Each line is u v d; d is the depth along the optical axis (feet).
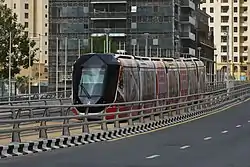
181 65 194.29
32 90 404.36
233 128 125.59
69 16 433.48
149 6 428.56
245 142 95.40
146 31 428.56
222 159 72.02
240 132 115.44
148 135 109.81
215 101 192.44
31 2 640.99
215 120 150.41
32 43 291.99
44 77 594.24
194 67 209.05
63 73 430.61
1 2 311.47
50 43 435.12
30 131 95.30
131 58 153.69
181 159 71.77
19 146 76.69
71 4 433.48
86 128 98.43
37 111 114.83
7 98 197.16
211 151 81.61
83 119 99.76
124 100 143.02
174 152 80.07
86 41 430.20
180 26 459.32
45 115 91.71
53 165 64.69
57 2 435.53
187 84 198.70
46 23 645.51
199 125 134.82
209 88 258.16
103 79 139.13
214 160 70.90
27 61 285.43
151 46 428.56
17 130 76.89
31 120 79.51
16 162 67.26
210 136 106.63
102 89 138.00
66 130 92.22
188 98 189.26
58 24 435.12
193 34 479.41
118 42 431.02
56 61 393.70
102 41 413.39
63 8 435.12
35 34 627.87
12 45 276.82
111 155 75.97
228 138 102.58
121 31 430.20
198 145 90.33
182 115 151.23
